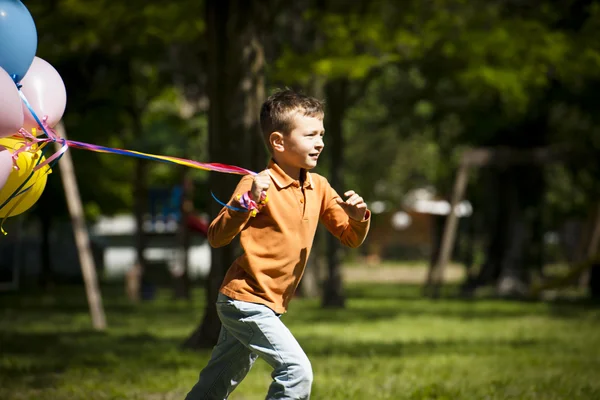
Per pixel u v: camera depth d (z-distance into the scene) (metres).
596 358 15.41
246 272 7.08
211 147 16.42
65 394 11.13
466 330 21.95
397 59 26.28
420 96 39.12
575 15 31.83
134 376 12.72
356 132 67.75
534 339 18.91
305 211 7.15
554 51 26.53
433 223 40.66
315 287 36.72
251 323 6.98
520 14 28.61
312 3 27.55
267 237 7.04
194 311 28.81
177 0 24.53
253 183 6.64
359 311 28.83
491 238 41.88
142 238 36.44
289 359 6.91
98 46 26.48
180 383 12.03
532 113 37.47
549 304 33.41
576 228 79.00
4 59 7.32
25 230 52.59
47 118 7.68
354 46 26.30
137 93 35.25
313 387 11.43
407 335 20.66
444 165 55.50
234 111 16.20
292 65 24.89
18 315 26.84
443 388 11.29
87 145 7.21
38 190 7.65
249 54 16.27
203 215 49.69
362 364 14.30
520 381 12.27
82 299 35.91
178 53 31.80
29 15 7.51
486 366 14.23
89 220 52.44
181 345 17.09
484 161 36.06
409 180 80.69
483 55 26.97
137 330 21.70
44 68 7.89
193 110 36.97
